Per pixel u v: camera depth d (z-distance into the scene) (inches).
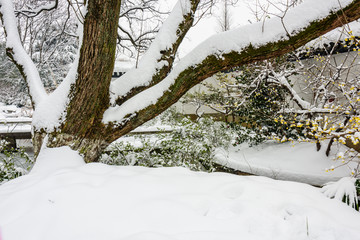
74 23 259.3
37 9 187.2
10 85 679.1
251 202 80.0
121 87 138.6
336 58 269.0
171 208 75.2
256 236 64.6
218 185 94.5
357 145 121.6
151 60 139.6
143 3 228.8
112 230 64.4
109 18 110.8
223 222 70.1
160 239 59.4
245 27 107.9
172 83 121.5
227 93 336.8
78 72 119.5
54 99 129.5
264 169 200.1
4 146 188.5
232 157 241.1
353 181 97.8
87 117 123.3
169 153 190.2
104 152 185.0
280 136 240.4
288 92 245.9
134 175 101.9
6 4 161.8
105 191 85.0
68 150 121.9
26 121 354.3
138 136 233.8
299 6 98.8
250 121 265.7
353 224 72.0
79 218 68.9
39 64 218.1
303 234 66.5
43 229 64.4
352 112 143.3
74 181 92.2
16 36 161.3
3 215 71.5
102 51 114.0
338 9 89.1
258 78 230.4
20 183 94.1
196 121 288.0
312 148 211.0
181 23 140.3
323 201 84.0
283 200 81.9
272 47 101.3
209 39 114.6
